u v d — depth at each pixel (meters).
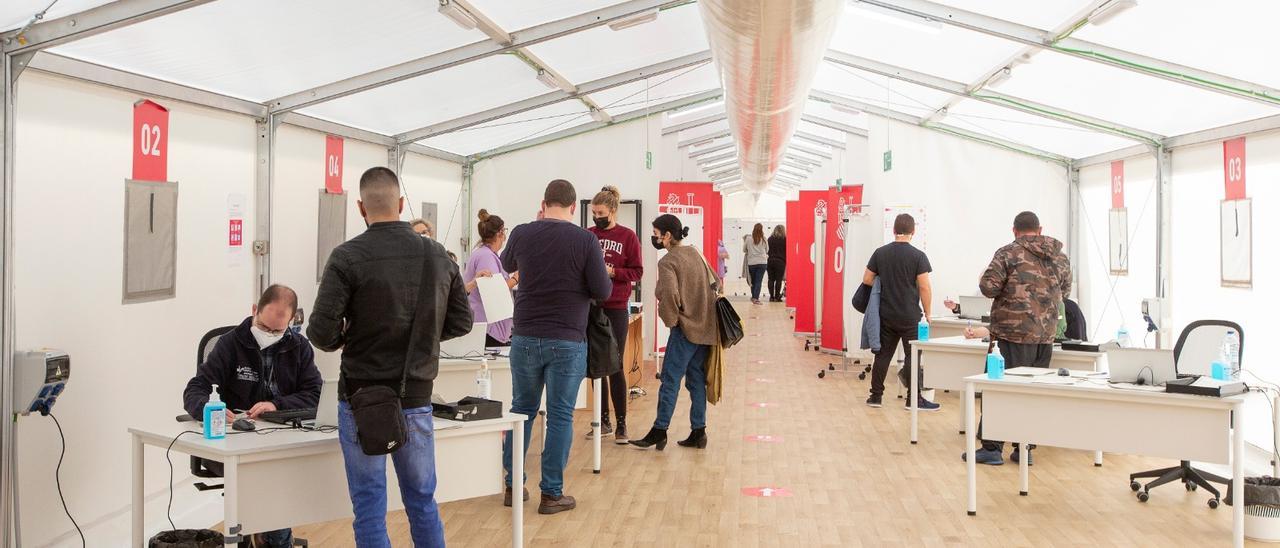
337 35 5.23
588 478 5.72
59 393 4.04
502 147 10.91
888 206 11.00
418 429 3.22
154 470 4.92
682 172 14.87
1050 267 6.01
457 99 7.75
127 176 4.75
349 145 7.68
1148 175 8.28
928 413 8.09
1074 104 7.69
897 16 6.71
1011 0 5.64
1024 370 5.33
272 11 4.58
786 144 9.40
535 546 4.40
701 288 6.42
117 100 4.70
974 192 10.76
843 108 11.12
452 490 3.68
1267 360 6.27
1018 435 4.85
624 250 6.22
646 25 6.98
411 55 6.00
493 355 5.43
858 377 10.21
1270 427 6.14
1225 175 6.89
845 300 11.51
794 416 7.91
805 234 14.17
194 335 5.37
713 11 3.94
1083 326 7.43
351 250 3.13
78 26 3.94
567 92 8.49
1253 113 6.31
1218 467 6.10
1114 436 4.60
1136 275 8.57
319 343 3.10
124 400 4.73
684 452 6.49
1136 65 5.99
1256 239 6.42
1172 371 4.55
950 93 8.59
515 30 6.12
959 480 5.71
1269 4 4.62
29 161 4.11
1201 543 4.46
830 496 5.33
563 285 4.77
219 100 5.59
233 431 3.45
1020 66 7.02
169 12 4.00
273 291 3.98
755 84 5.30
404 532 4.62
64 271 4.31
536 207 10.90
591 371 5.17
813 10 3.69
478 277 5.54
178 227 5.21
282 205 6.49
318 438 3.33
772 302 22.11
